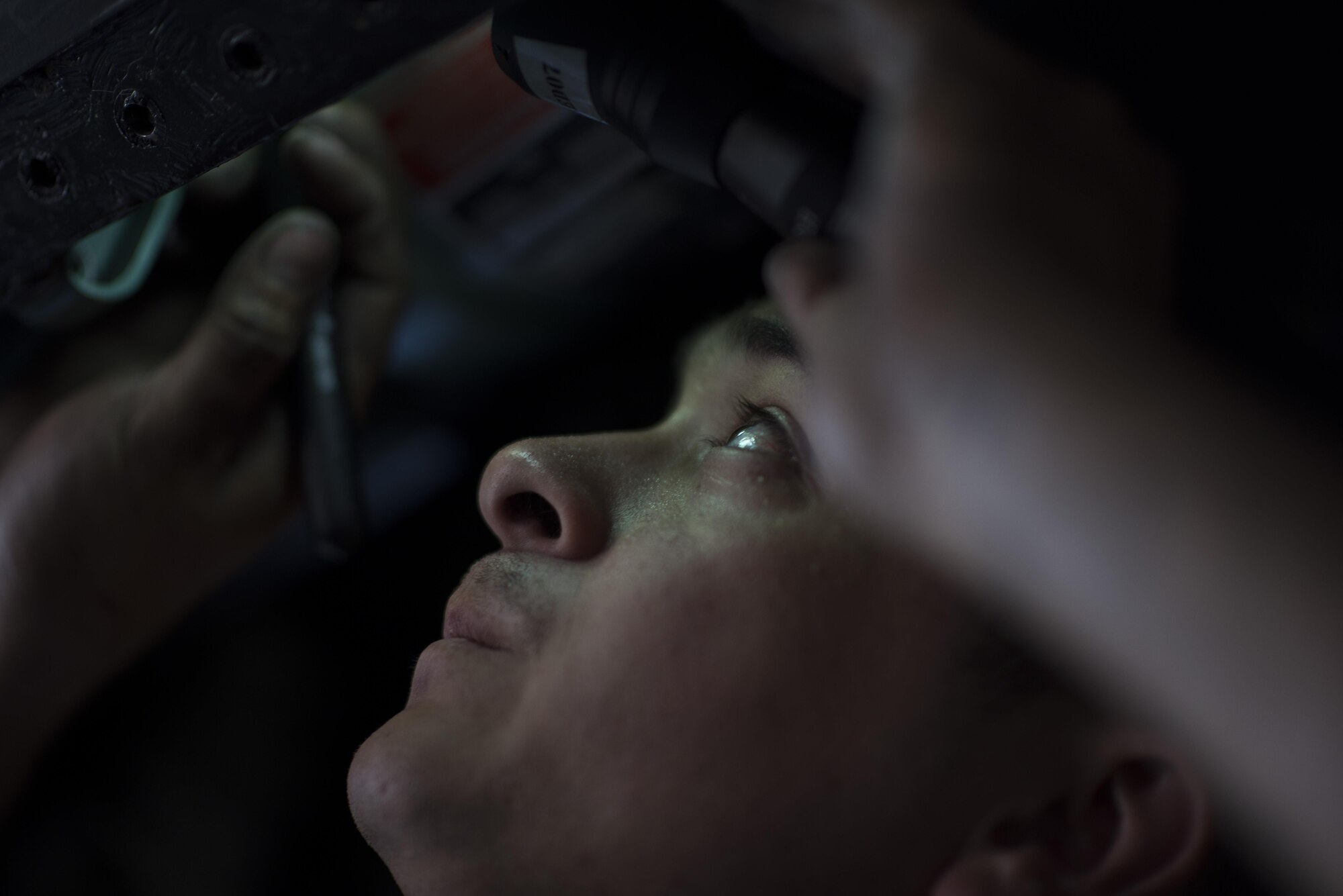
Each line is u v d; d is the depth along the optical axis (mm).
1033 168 278
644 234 1271
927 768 532
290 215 986
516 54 458
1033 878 518
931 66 295
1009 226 264
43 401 1127
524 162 1163
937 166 274
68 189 537
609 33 422
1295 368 445
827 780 532
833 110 380
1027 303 253
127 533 1017
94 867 1211
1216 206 523
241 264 971
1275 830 229
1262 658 220
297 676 1383
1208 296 464
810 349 301
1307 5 605
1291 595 219
